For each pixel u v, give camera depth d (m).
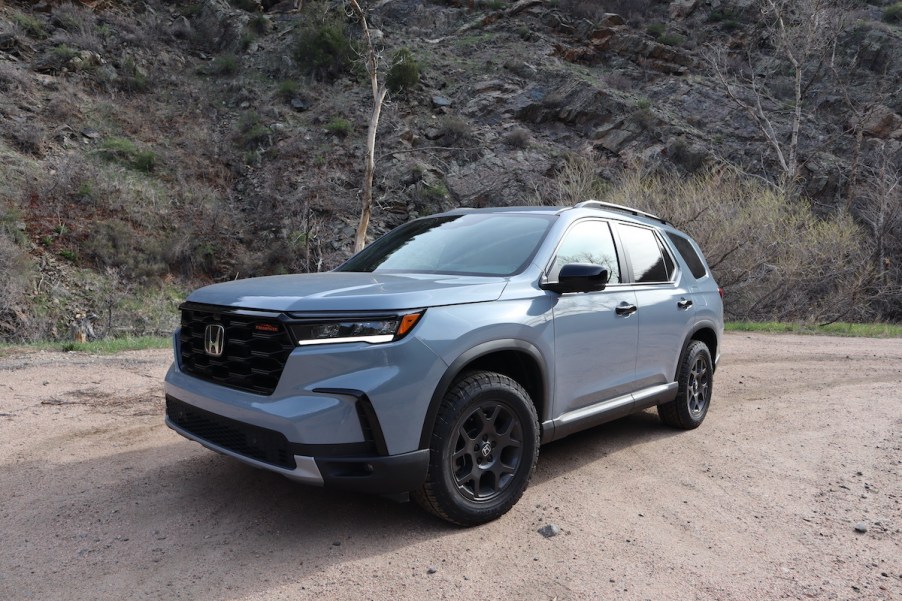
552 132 33.62
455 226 4.54
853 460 4.61
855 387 7.32
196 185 27.59
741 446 4.93
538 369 3.65
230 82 35.22
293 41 37.47
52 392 6.39
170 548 3.05
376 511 3.52
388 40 39.19
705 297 5.52
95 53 32.66
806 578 2.90
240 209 27.36
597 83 35.47
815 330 15.19
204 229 25.33
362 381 2.93
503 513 3.46
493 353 3.56
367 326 3.00
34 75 29.72
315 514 3.47
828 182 29.97
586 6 44.41
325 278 3.70
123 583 2.73
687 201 19.80
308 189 27.72
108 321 18.42
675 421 5.27
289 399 2.94
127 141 28.08
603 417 4.25
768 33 41.31
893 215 21.84
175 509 3.50
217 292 3.45
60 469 4.14
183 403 3.48
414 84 34.12
